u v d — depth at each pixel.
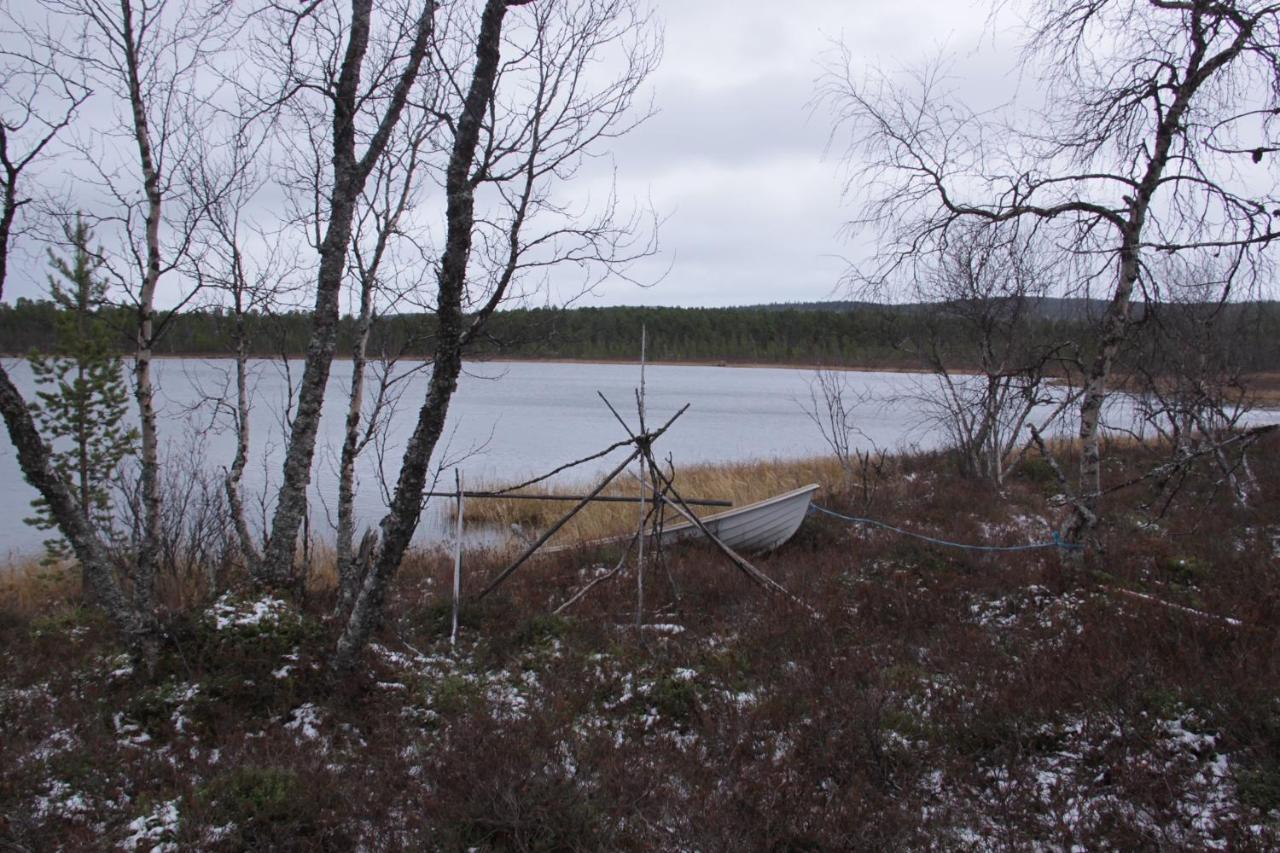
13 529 18.27
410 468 6.80
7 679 7.82
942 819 5.22
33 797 5.52
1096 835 4.95
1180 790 5.24
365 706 7.00
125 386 12.42
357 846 5.10
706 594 10.49
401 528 6.94
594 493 10.17
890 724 6.54
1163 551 10.80
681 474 21.75
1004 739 6.16
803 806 5.24
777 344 85.50
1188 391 14.92
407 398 56.91
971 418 20.27
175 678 7.07
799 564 11.83
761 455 30.45
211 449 27.19
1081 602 8.98
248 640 7.30
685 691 7.21
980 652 7.71
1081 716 6.35
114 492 15.09
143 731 6.54
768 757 5.97
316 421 8.43
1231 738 5.69
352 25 8.04
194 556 11.65
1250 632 7.35
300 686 7.08
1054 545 10.98
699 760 5.98
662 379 93.06
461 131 6.43
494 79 6.59
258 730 6.57
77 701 6.99
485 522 18.81
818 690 7.01
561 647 8.62
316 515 18.83
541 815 5.07
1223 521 12.46
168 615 8.29
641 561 9.32
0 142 6.50
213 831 5.11
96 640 8.93
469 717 6.62
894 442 34.62
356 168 8.20
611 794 5.43
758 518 12.95
